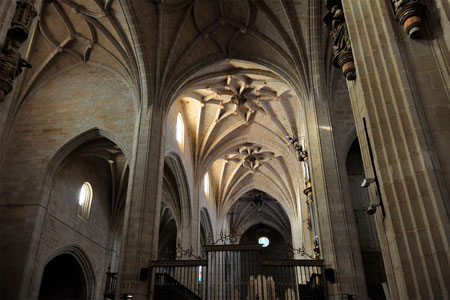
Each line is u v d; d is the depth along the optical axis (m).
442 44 7.39
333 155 17.08
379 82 7.51
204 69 22.48
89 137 20.88
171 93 20.55
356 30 8.23
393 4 7.93
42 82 21.88
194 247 27.48
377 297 17.23
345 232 15.48
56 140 20.52
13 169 19.92
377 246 18.41
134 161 18.23
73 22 20.05
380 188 7.02
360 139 8.67
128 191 17.69
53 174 20.20
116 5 18.62
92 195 26.12
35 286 18.98
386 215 6.88
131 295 15.16
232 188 39.00
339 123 19.84
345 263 14.90
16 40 8.17
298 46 19.27
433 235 6.18
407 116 7.07
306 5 18.39
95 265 25.77
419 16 7.56
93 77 21.89
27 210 19.06
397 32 7.79
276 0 18.89
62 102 21.38
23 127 20.89
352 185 20.25
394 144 6.99
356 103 8.91
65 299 25.03
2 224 18.81
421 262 6.18
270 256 48.81
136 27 18.84
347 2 8.68
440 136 6.84
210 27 20.64
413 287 6.13
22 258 18.11
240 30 20.72
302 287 15.41
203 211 33.59
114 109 20.89
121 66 20.89
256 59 21.70
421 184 6.55
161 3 18.66
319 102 18.39
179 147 26.19
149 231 16.94
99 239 26.69
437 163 6.62
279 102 27.39
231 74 23.61
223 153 32.31
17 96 21.11
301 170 29.47
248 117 29.72
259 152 34.09
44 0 18.61
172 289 16.28
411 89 7.19
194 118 29.02
